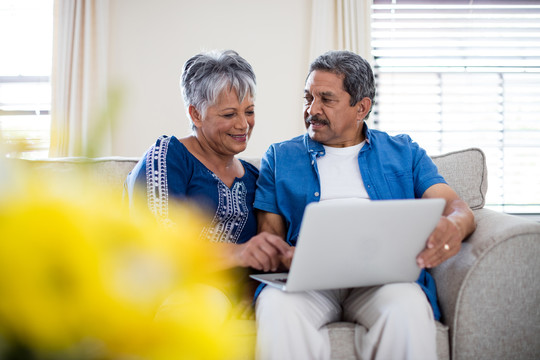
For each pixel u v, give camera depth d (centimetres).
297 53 376
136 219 43
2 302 34
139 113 375
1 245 34
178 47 376
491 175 378
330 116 179
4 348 36
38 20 385
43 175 38
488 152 379
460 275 145
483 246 144
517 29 375
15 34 385
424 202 127
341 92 178
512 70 380
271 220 177
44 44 385
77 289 35
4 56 384
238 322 147
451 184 192
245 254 145
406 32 379
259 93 377
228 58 172
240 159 198
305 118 188
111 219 39
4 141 35
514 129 380
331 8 368
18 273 34
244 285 167
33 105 384
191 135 180
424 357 133
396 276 139
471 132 382
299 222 176
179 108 376
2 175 35
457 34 376
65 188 38
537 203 376
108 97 36
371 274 135
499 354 143
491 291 142
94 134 37
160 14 374
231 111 167
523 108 379
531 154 379
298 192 178
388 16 377
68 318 35
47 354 36
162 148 166
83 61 363
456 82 382
